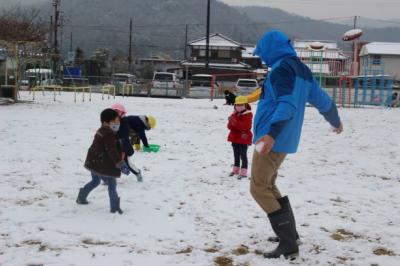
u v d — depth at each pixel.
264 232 5.41
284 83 4.33
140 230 5.41
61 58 46.34
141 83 43.06
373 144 12.88
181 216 5.96
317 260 4.64
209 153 10.69
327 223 5.82
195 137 13.27
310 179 8.34
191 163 9.45
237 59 67.75
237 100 8.21
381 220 6.02
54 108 20.80
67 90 40.06
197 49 67.88
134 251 4.79
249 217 5.97
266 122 4.46
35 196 6.67
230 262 4.59
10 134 12.45
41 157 9.45
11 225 5.45
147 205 6.39
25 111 18.86
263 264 4.52
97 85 48.41
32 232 5.24
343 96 31.66
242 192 7.21
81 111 19.73
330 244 5.09
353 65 33.84
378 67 57.53
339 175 8.76
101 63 63.06
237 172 8.42
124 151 7.37
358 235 5.47
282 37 4.59
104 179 6.27
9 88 23.25
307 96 4.61
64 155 9.75
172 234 5.31
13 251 4.70
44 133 12.83
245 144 8.24
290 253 4.67
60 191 6.99
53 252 4.71
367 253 4.89
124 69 70.75
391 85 32.81
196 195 6.98
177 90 39.66
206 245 5.02
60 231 5.31
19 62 25.81
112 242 5.04
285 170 9.06
